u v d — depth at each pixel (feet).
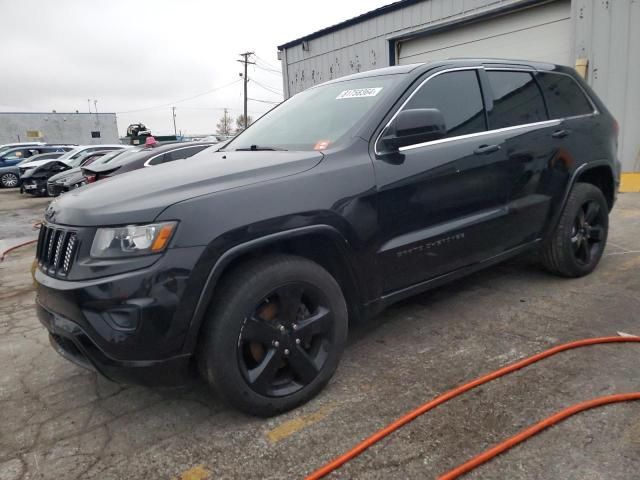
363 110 10.06
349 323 10.01
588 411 7.98
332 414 8.41
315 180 8.52
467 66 11.51
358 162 9.10
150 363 7.24
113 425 8.63
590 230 14.06
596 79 27.20
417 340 11.00
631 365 9.26
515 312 12.14
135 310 7.00
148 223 7.18
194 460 7.53
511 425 7.79
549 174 12.55
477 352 10.25
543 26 29.63
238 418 8.52
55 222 8.14
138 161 26.55
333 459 7.32
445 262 10.56
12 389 10.18
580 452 7.10
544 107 12.96
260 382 8.03
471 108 11.21
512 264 15.79
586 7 26.89
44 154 75.10
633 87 26.07
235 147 11.66
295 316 8.33
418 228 9.95
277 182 8.18
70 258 7.54
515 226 11.94
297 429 8.07
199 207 7.41
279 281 7.98
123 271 7.07
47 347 12.26
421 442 7.54
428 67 10.84
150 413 8.91
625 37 25.88
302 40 46.19
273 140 10.96
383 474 6.93
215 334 7.54
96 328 7.11
